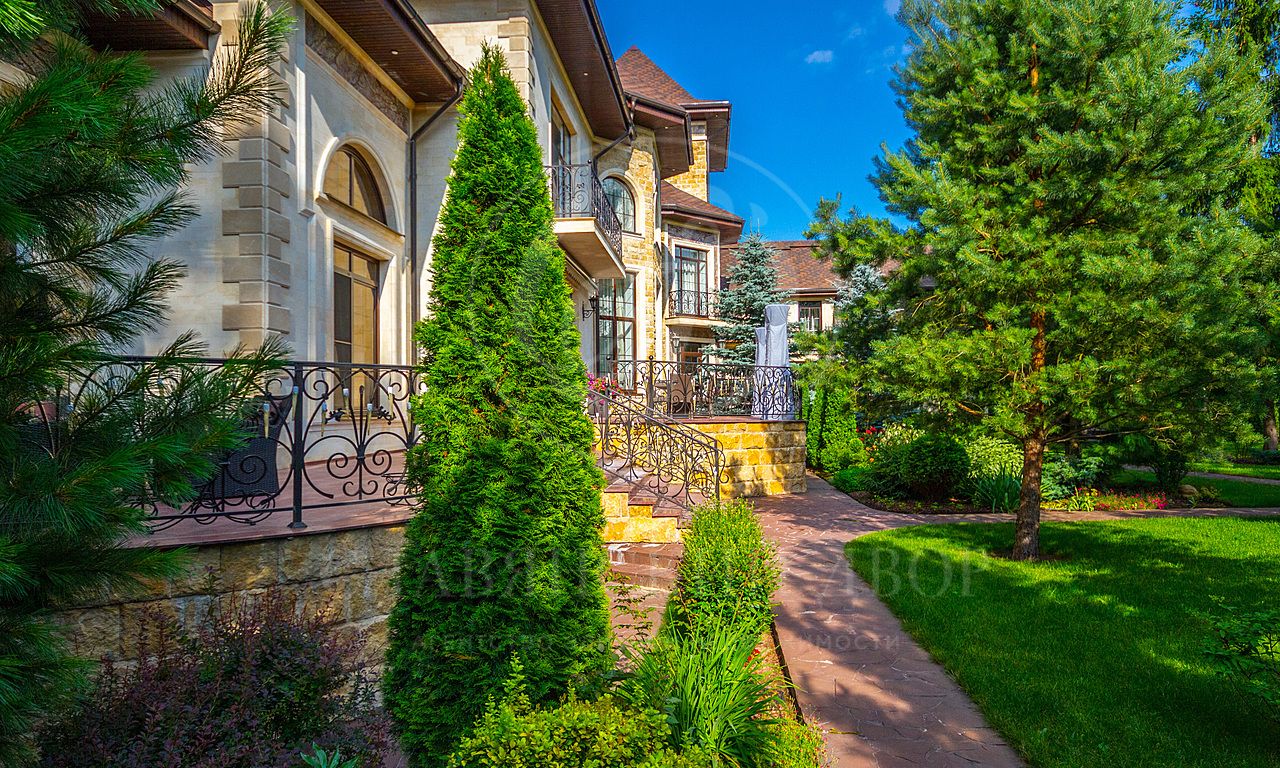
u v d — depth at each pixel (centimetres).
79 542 210
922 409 732
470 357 325
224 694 272
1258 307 565
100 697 268
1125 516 959
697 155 1947
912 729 335
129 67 213
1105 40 608
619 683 323
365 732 289
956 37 693
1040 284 605
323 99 699
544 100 978
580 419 343
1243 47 1333
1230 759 297
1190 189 593
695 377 1196
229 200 593
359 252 799
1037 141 639
